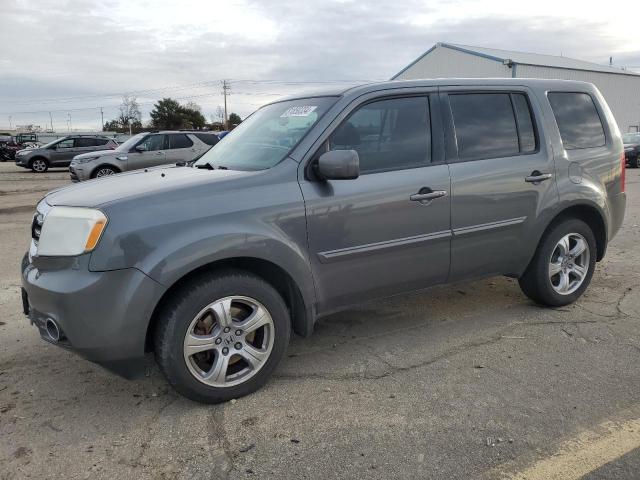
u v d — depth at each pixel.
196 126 92.56
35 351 4.03
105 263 2.87
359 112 3.67
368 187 3.58
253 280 3.25
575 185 4.52
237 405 3.24
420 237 3.80
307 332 3.56
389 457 2.72
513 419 3.03
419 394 3.33
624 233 8.00
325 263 3.49
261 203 3.25
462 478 2.55
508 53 42.00
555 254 4.65
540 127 4.43
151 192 3.09
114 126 108.44
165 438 2.92
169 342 3.03
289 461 2.70
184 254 2.98
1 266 6.48
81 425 3.05
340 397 3.31
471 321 4.52
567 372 3.58
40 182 18.67
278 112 4.11
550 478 2.54
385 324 4.48
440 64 42.53
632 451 2.73
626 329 4.28
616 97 44.38
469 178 3.98
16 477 2.61
